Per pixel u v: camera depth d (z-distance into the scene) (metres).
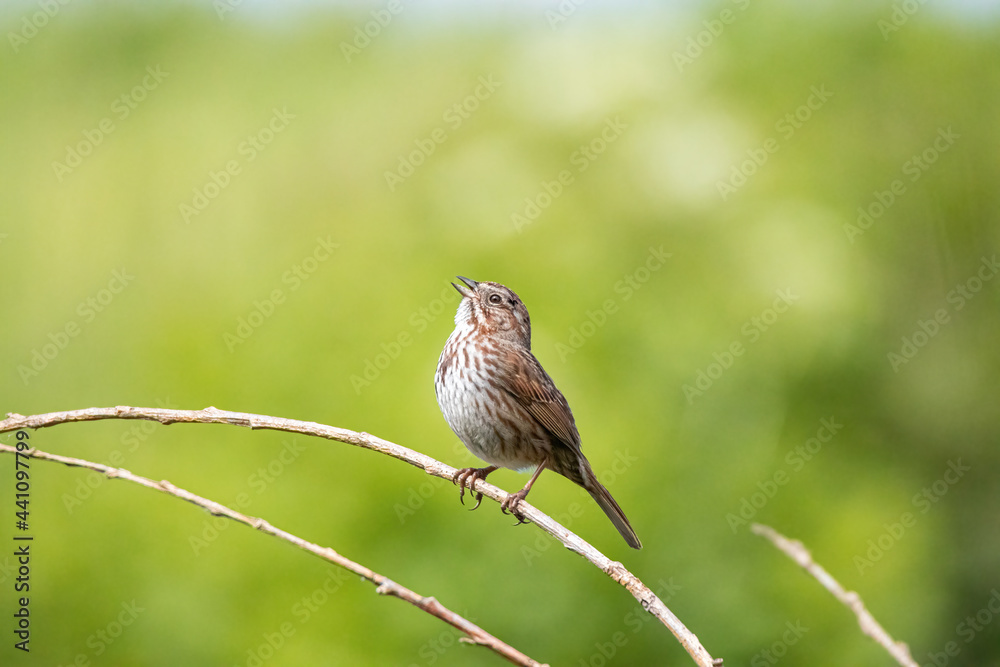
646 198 16.62
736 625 12.84
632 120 17.16
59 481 12.79
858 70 18.59
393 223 16.11
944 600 15.80
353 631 11.73
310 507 12.32
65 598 12.03
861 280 17.25
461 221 16.03
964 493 16.91
